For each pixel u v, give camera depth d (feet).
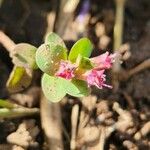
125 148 0.20
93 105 0.20
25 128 0.20
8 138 0.19
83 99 0.21
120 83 0.22
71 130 0.20
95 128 0.20
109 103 0.21
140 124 0.20
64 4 0.22
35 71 0.21
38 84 0.21
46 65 0.16
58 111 0.20
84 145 0.19
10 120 0.20
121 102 0.21
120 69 0.22
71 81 0.16
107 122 0.20
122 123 0.20
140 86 0.22
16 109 0.19
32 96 0.21
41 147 0.19
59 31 0.22
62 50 0.16
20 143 0.19
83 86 0.16
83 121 0.20
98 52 0.22
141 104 0.21
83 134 0.20
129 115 0.20
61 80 0.16
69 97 0.21
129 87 0.22
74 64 0.16
